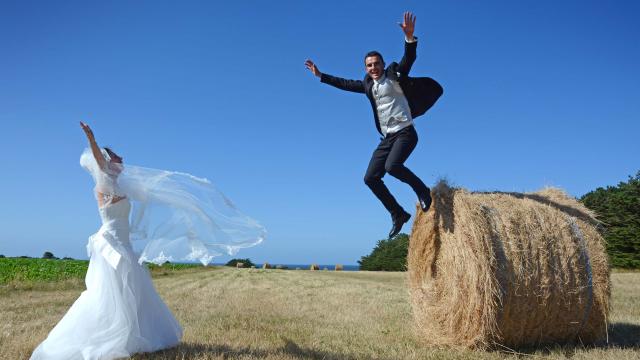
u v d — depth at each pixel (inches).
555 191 287.0
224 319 334.0
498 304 244.2
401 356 229.8
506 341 252.2
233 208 243.4
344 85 245.1
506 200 267.4
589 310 258.7
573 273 254.7
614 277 873.5
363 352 233.9
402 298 508.1
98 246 205.8
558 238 256.7
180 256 230.2
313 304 447.2
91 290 205.8
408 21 212.8
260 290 611.8
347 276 1126.4
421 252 289.9
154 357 201.9
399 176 235.0
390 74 228.8
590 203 1737.2
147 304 212.8
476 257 244.4
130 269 208.4
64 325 200.1
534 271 247.0
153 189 223.8
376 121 241.9
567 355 238.7
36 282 688.4
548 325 254.4
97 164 208.5
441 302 265.1
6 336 253.8
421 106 236.1
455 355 237.6
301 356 216.4
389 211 249.3
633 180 1694.1
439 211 271.3
